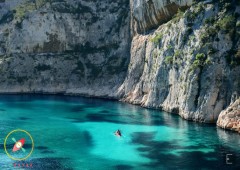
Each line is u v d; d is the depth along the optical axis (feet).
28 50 433.07
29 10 443.73
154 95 299.99
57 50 431.84
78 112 294.66
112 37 412.98
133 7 368.07
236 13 247.29
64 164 172.24
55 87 411.95
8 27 446.19
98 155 184.44
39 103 341.82
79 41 430.20
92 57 416.67
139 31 365.20
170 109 273.95
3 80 421.18
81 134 224.94
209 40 248.93
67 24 431.02
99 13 430.20
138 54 350.23
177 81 270.67
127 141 206.59
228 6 251.80
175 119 254.06
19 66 426.10
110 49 410.52
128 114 280.31
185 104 252.42
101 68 404.98
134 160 175.63
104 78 393.50
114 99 361.51
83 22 431.02
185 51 266.57
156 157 178.81
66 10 435.53
